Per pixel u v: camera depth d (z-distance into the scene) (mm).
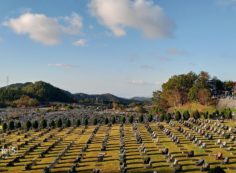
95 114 165375
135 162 51219
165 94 170375
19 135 89562
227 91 180625
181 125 91812
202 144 60594
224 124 84938
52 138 80312
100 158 53719
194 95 151625
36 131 96688
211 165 47062
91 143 70375
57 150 63781
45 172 46875
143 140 71438
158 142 68000
